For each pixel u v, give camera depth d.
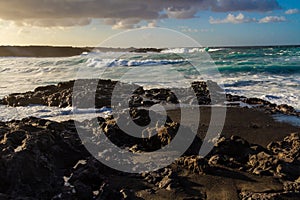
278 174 7.89
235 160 8.77
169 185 7.44
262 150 9.35
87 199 6.93
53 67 40.12
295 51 61.47
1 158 6.91
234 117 13.51
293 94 20.06
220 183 7.59
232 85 23.92
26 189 6.69
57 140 8.97
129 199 6.96
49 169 7.29
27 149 7.22
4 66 43.69
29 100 18.45
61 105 17.25
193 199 6.92
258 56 51.22
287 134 11.30
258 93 20.52
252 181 7.66
